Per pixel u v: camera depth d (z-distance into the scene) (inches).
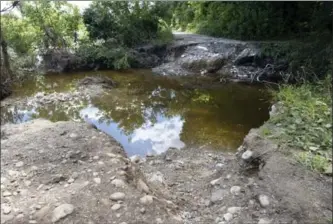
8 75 316.8
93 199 96.6
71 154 126.7
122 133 225.1
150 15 468.4
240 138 210.4
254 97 307.3
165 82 364.8
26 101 294.7
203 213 108.8
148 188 110.3
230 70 386.3
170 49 441.1
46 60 422.3
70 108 279.9
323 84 189.5
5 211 95.3
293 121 146.3
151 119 253.9
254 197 106.4
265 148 128.9
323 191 104.4
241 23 448.8
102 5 458.0
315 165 115.5
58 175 112.3
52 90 327.6
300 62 323.3
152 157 179.3
